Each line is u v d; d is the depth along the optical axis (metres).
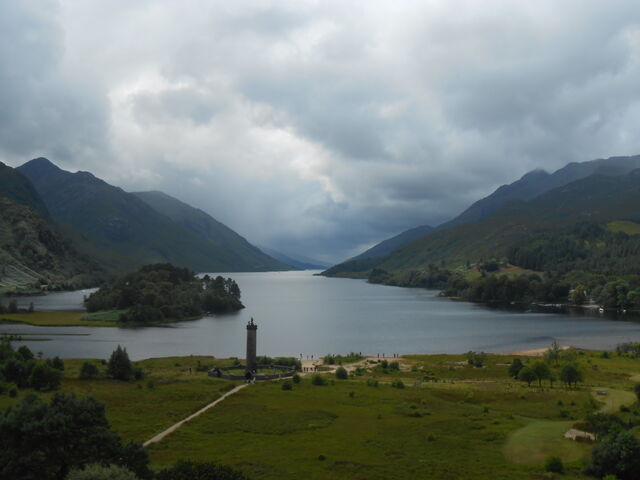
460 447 74.31
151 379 125.44
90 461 53.34
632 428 76.12
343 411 95.12
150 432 80.00
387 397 107.88
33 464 52.78
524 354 186.00
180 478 49.56
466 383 130.12
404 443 76.00
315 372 147.38
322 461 67.25
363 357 179.00
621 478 60.59
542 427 83.06
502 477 61.56
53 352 190.88
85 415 56.41
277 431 81.88
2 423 54.16
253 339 137.88
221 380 126.88
